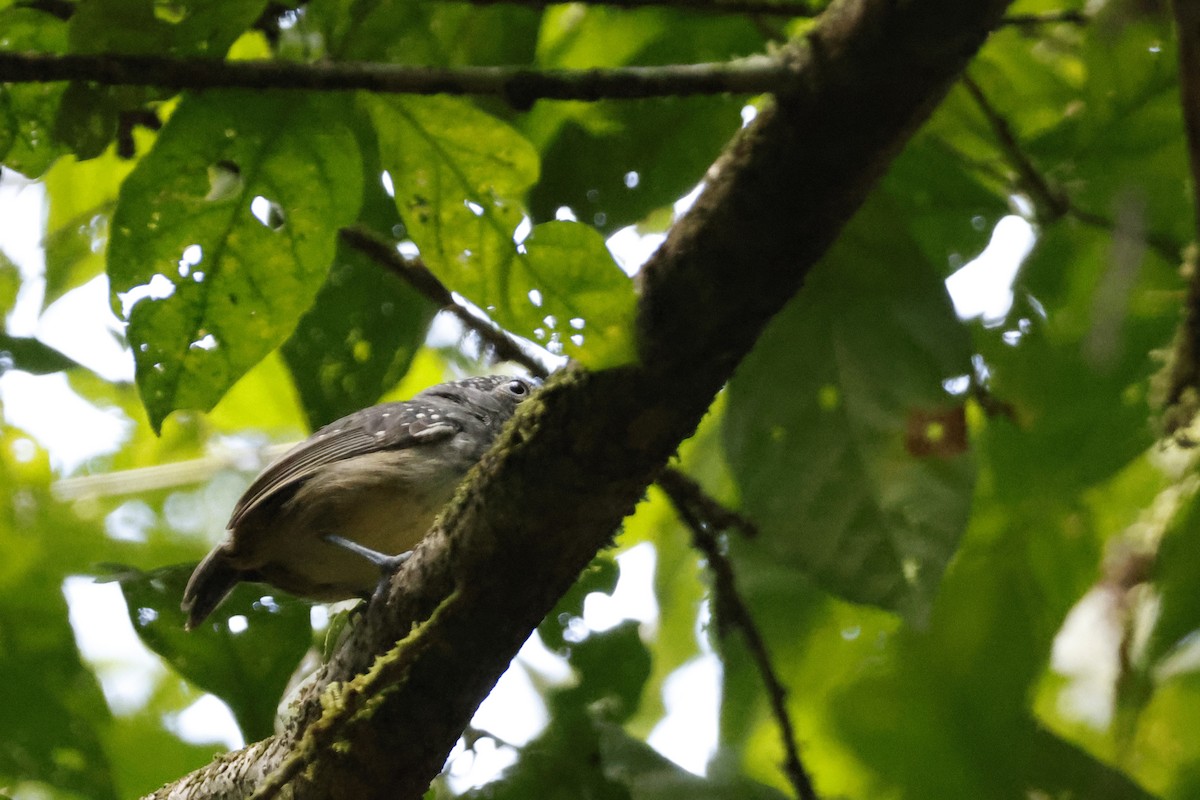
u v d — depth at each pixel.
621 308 4.78
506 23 7.48
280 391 11.29
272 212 7.55
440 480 8.40
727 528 8.20
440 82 4.82
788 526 7.28
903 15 4.39
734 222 4.83
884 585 7.13
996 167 8.45
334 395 8.18
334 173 5.44
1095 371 8.73
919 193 8.43
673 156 8.16
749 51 8.20
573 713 7.85
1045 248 8.56
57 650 8.48
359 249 7.90
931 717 9.53
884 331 7.41
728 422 7.50
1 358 8.09
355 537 8.23
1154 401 8.34
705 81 4.69
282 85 4.85
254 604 7.83
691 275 4.91
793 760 8.02
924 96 4.62
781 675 9.88
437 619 5.53
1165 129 7.85
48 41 5.89
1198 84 5.86
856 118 4.62
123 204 5.36
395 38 6.70
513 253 4.79
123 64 4.87
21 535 8.79
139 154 8.62
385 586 6.01
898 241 7.45
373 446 8.48
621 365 4.85
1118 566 10.74
